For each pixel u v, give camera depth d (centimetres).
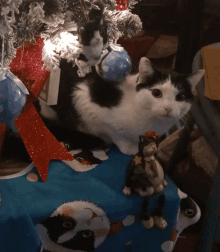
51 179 76
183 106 77
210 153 102
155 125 81
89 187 74
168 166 107
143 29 101
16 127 78
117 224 72
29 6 46
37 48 61
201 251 95
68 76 83
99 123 85
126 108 79
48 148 81
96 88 80
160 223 73
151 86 75
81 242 73
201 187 105
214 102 93
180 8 99
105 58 60
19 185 73
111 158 87
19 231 64
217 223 90
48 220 67
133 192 73
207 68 88
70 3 52
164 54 104
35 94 67
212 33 106
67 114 87
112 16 59
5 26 43
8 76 49
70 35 54
